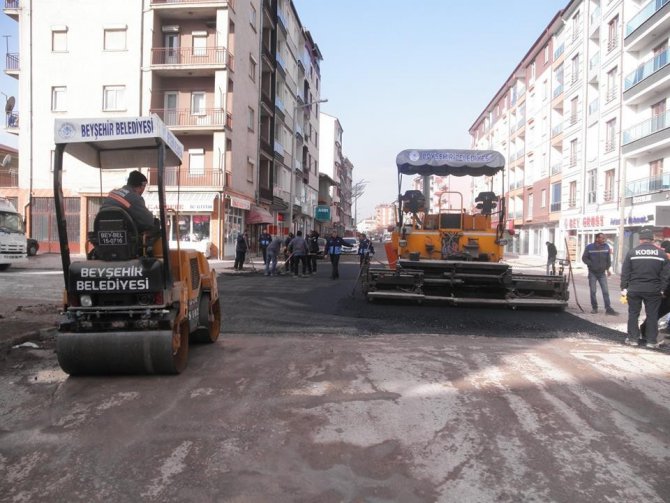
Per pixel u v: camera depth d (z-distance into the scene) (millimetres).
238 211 31891
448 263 10906
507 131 56719
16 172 31750
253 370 5910
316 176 62906
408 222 11875
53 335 7625
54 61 29000
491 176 12406
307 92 54594
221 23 28125
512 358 6531
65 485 3309
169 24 29391
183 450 3811
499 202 11586
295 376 5676
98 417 4449
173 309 5582
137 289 5336
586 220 34219
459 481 3381
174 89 29469
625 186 28172
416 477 3430
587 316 10539
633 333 7602
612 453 3816
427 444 3934
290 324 8984
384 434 4109
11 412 4574
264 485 3318
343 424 4305
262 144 36156
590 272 11180
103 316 5480
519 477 3439
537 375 5766
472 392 5145
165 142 5609
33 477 3410
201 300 7004
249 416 4477
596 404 4855
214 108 28094
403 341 7551
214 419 4406
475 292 11492
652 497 3203
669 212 11250
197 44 29438
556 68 41375
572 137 37531
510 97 55781
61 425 4273
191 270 6406
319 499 3154
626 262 7676
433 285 11227
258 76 34875
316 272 22203
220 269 22250
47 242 29562
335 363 6219
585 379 5641
